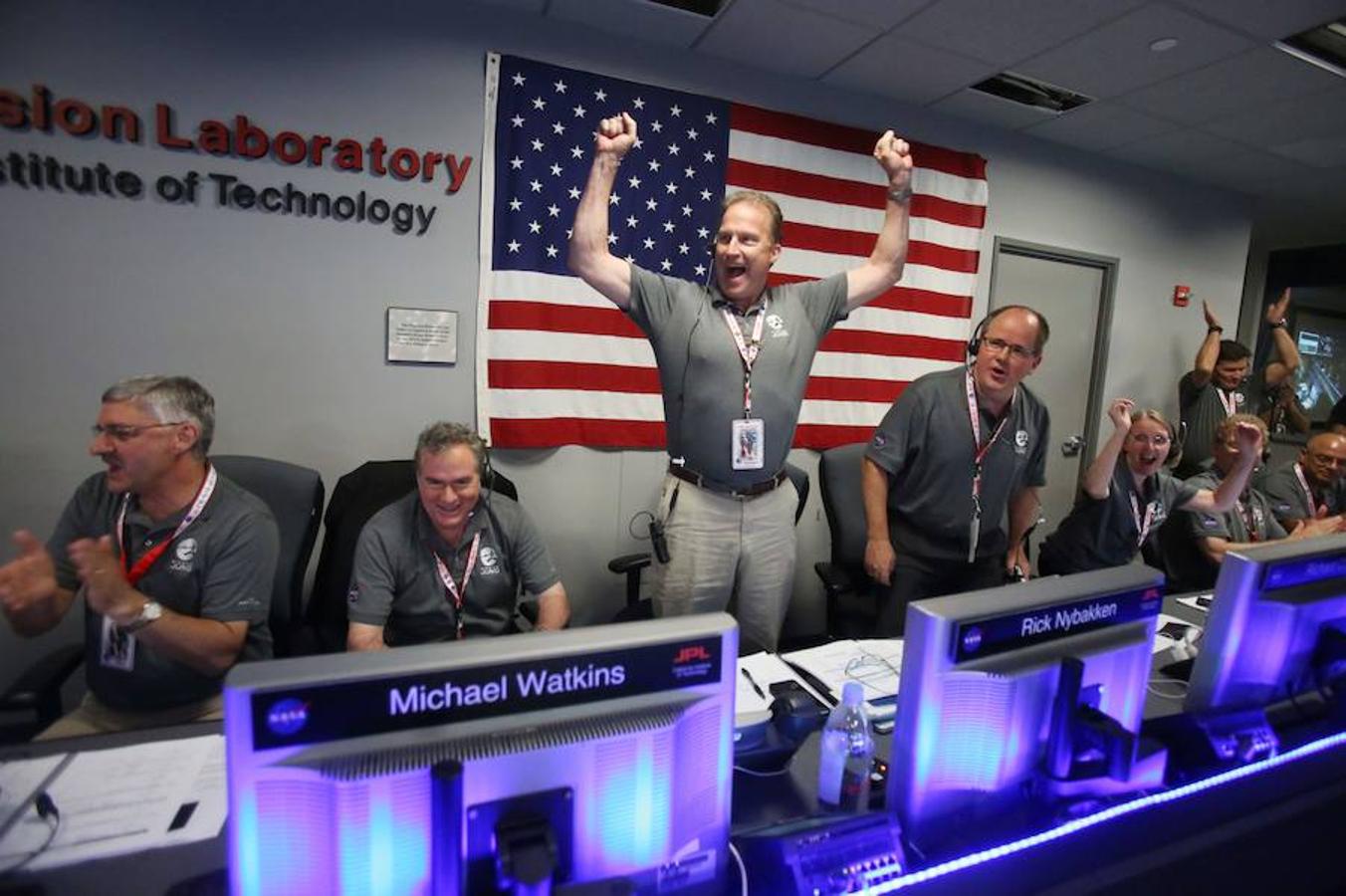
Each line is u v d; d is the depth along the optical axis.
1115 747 0.77
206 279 2.23
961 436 1.90
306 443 2.41
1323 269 5.68
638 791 0.63
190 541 1.37
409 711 0.56
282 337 2.34
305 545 1.79
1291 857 1.00
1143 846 0.86
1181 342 4.18
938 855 0.76
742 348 1.67
